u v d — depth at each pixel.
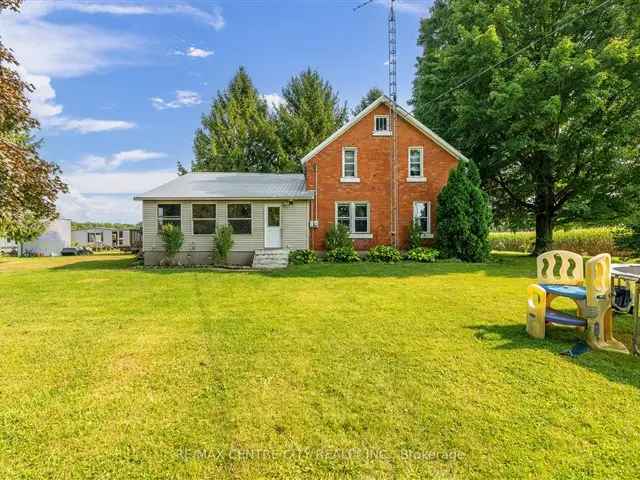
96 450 3.01
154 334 6.14
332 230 18.67
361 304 8.36
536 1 18.98
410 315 7.32
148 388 4.12
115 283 11.76
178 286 11.09
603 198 19.56
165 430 3.29
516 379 4.32
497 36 18.64
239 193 17.95
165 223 17.81
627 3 16.95
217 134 33.75
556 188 21.92
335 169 19.50
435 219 19.44
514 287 10.53
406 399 3.84
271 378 4.37
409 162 19.61
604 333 5.46
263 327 6.52
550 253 6.70
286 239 18.19
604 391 4.00
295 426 3.35
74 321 7.00
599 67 16.56
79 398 3.89
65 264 19.28
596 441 3.11
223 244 17.03
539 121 17.20
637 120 17.06
